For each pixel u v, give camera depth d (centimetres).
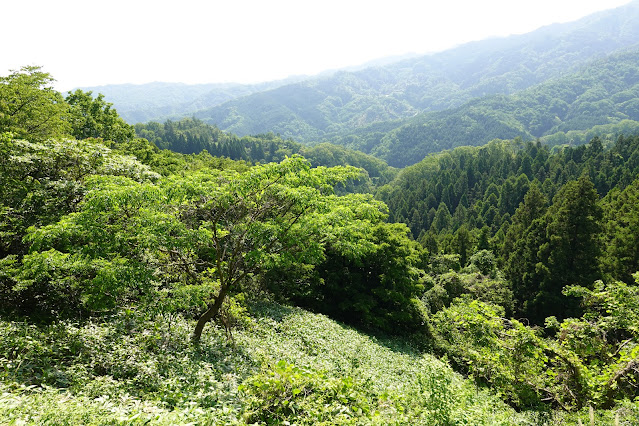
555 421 1007
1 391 543
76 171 1201
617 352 1152
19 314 992
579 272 3089
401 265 2403
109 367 773
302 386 707
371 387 935
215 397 700
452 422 689
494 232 6769
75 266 865
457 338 1667
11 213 1109
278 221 1088
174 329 1084
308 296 2403
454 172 11162
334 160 17938
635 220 3111
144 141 3916
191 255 1187
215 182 1080
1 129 1527
